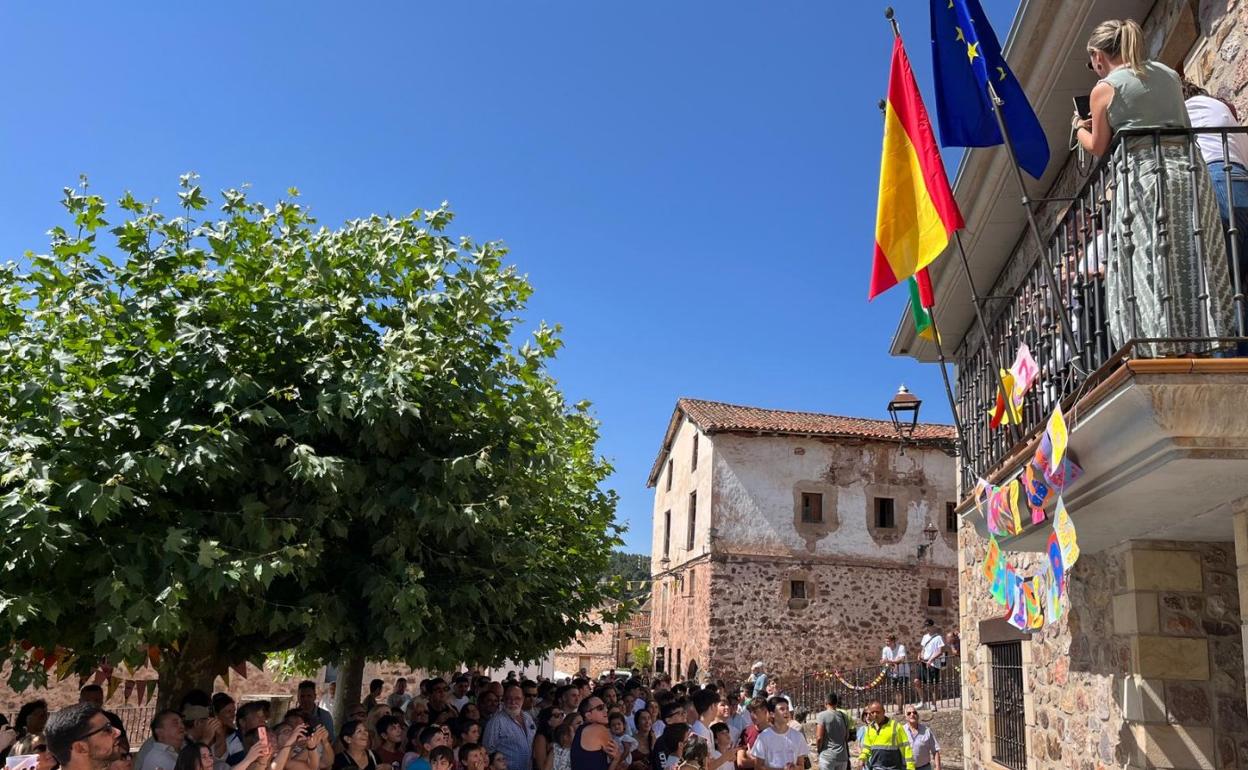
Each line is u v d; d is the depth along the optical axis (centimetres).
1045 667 674
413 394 654
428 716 952
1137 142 365
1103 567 550
